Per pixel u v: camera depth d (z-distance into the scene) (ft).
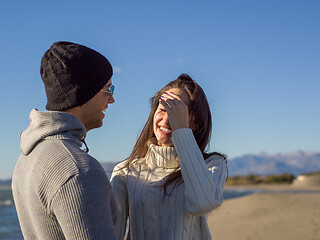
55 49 4.67
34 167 4.17
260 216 40.88
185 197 5.30
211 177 5.29
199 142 6.30
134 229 5.98
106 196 4.05
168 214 5.81
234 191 175.42
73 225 3.75
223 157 6.21
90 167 4.01
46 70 4.64
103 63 4.78
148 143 6.39
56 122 4.39
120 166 6.63
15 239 43.14
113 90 5.14
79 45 4.74
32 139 4.40
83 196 3.81
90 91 4.57
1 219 67.67
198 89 6.35
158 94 6.63
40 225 4.04
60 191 3.82
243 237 27.02
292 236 25.71
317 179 215.72
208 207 5.11
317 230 27.66
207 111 6.45
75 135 4.51
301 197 73.31
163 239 5.75
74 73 4.48
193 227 5.85
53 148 4.17
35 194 4.04
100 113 4.94
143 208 5.92
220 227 33.91
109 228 3.92
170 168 6.28
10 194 192.54
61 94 4.51
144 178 6.21
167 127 6.22
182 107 5.53
